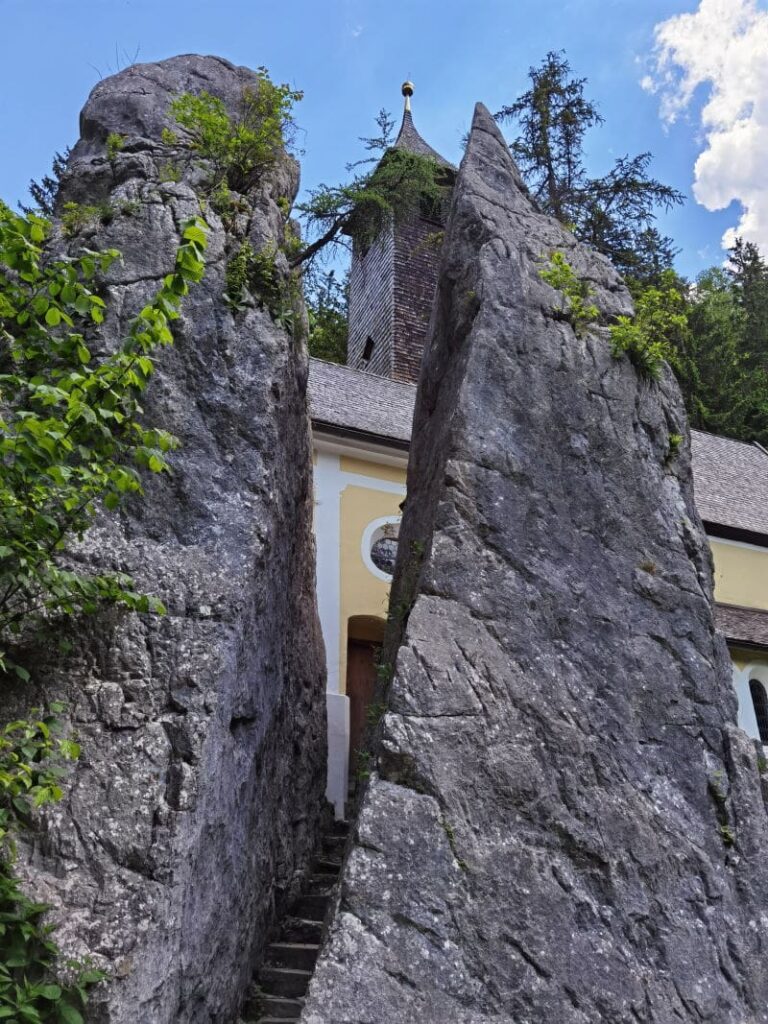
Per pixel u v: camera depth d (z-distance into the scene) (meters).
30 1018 4.23
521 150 26.14
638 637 6.51
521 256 8.09
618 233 25.02
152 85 8.79
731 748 6.34
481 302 7.55
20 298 5.63
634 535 6.98
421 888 5.00
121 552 5.84
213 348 6.82
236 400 6.71
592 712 6.00
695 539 7.25
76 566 5.69
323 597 14.20
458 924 4.95
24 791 4.79
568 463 7.03
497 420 6.91
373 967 4.71
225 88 9.24
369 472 15.45
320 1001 4.55
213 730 5.39
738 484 19.48
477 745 5.55
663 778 6.00
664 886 5.55
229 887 5.89
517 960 4.95
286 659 8.27
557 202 25.20
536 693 5.89
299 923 7.68
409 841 5.12
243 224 7.63
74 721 5.20
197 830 5.13
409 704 5.55
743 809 6.13
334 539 14.70
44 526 5.05
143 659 5.45
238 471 6.47
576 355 7.62
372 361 21.70
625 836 5.61
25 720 5.06
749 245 34.09
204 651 5.57
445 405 7.94
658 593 6.80
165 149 8.08
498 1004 4.79
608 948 5.18
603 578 6.64
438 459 7.40
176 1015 4.93
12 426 5.38
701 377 26.50
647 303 8.46
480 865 5.16
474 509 6.44
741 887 5.81
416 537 7.68
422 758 5.39
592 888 5.36
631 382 7.75
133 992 4.45
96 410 5.18
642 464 7.38
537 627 6.18
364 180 13.75
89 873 4.75
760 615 16.36
